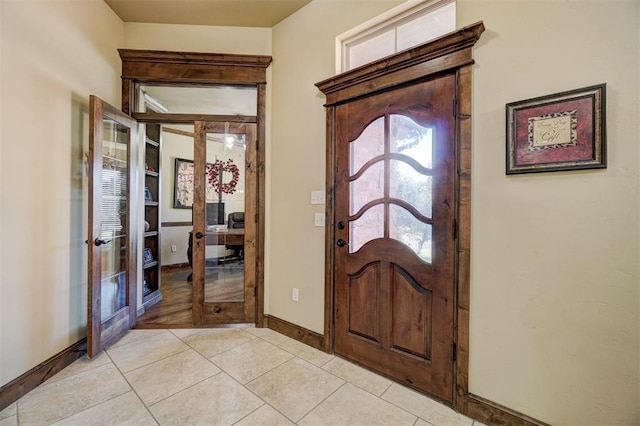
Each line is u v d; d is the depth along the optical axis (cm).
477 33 163
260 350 244
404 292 199
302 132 265
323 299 246
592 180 136
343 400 181
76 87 231
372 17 221
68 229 222
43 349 198
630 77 128
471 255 170
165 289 427
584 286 139
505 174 159
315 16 256
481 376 167
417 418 167
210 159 297
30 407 170
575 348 142
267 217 292
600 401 136
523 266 154
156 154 387
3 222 173
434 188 185
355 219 226
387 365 206
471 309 170
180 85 300
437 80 183
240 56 287
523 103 152
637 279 128
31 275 191
